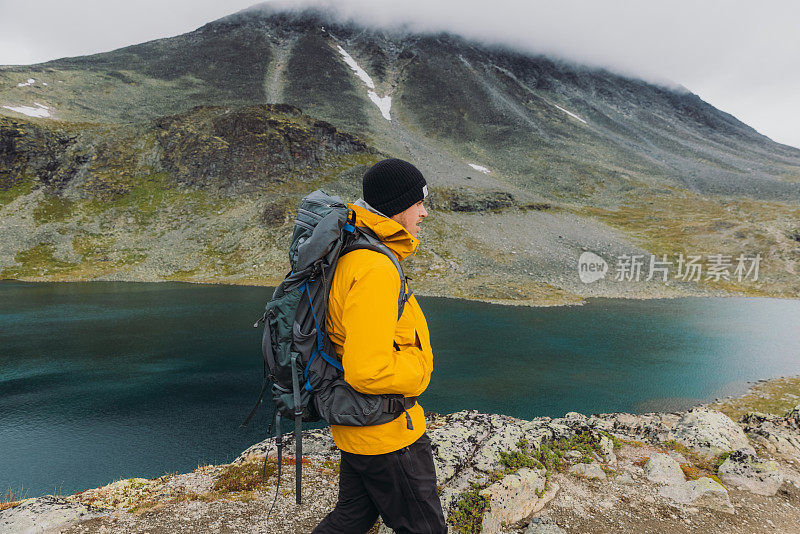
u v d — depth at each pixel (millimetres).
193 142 100438
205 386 24703
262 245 74750
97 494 4570
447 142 170500
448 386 25484
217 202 88750
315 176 97625
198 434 19125
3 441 18516
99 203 86625
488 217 88125
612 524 4234
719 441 6027
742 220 86000
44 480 15594
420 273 65312
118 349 31906
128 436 18922
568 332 39375
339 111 181750
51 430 19453
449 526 3764
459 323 42531
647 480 5098
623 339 37125
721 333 39531
